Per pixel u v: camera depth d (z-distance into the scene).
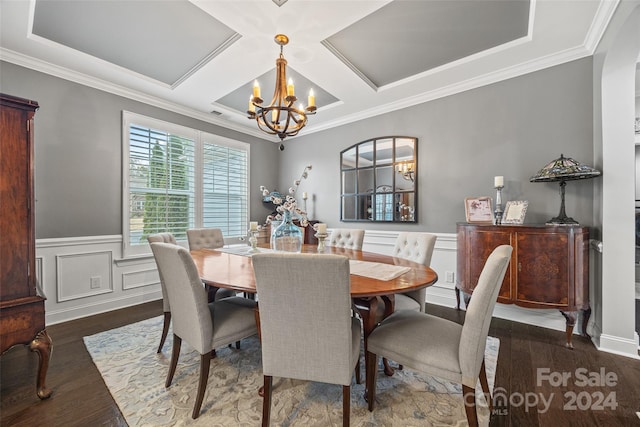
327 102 3.50
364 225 3.80
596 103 2.24
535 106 2.56
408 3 1.83
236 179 4.28
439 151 3.14
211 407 1.48
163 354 2.03
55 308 2.60
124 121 3.05
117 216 3.01
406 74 2.77
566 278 2.09
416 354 1.30
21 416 1.41
